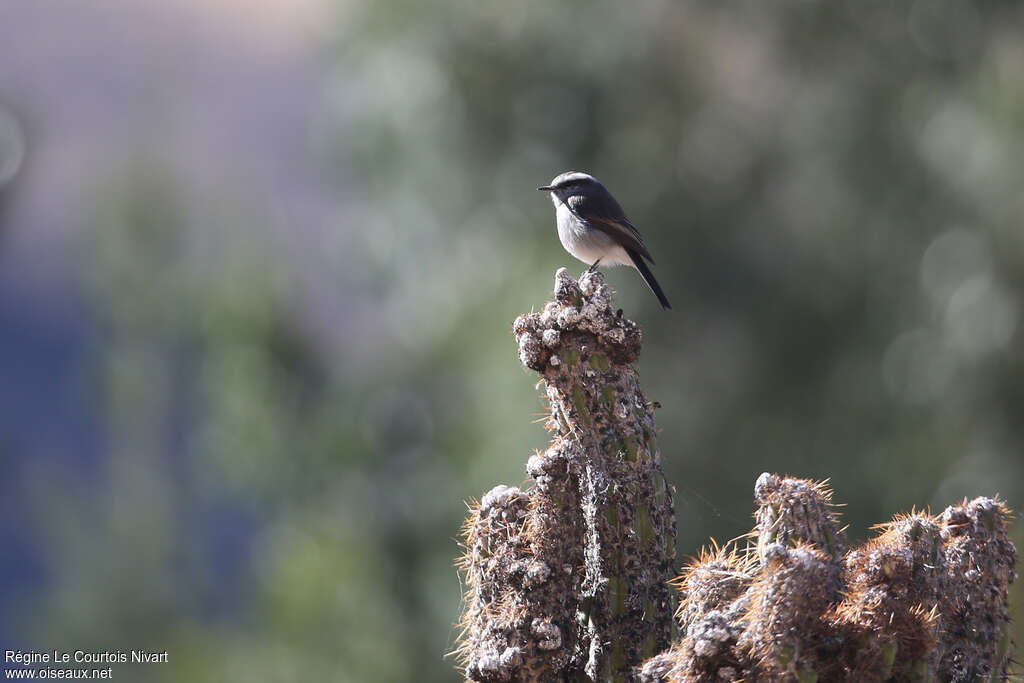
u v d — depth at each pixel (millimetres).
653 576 4789
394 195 18203
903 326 16516
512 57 16828
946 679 4273
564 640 4832
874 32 16312
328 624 19422
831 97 16828
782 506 4230
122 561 24203
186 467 24484
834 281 17109
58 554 24797
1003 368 14805
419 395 18609
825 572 3885
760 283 17297
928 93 15695
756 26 16938
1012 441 15164
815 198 17266
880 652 3859
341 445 18922
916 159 15922
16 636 23672
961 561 4402
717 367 17578
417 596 19000
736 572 4246
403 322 18375
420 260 18281
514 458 15781
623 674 4688
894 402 16547
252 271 20297
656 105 17312
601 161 17047
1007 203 14617
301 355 19844
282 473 19969
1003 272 14766
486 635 4875
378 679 18750
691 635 4031
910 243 16266
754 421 17453
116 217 23406
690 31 17188
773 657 3830
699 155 17500
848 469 17047
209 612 24234
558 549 4848
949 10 15203
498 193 17391
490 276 17109
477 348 17000
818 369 17422
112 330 24453
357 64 17906
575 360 4855
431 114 17219
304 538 19328
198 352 23172
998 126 14375
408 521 18922
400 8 17297
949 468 15906
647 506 4805
